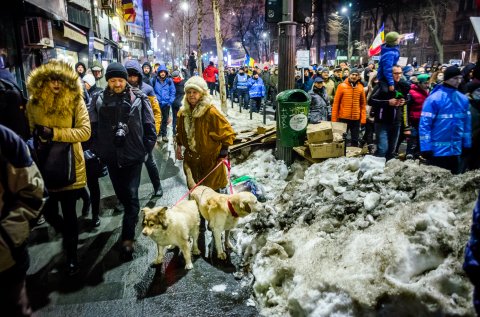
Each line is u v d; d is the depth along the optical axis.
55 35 10.55
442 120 4.59
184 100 4.27
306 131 6.32
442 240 2.60
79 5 12.87
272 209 4.41
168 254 4.29
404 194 3.45
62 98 3.53
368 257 2.83
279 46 6.53
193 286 3.65
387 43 6.23
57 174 3.60
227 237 4.28
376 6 54.09
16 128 3.32
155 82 10.23
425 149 4.69
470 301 2.26
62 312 3.29
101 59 18.95
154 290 3.60
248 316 3.19
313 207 4.03
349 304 2.62
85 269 3.99
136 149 4.05
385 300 2.52
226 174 4.62
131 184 4.16
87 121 3.74
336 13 56.94
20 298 2.16
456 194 3.04
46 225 5.09
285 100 6.14
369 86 9.21
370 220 3.33
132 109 4.02
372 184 3.82
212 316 3.21
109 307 3.35
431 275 2.46
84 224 5.12
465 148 4.86
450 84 4.59
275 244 3.66
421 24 57.31
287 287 3.28
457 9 52.50
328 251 3.21
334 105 7.96
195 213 4.15
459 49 52.81
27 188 2.07
